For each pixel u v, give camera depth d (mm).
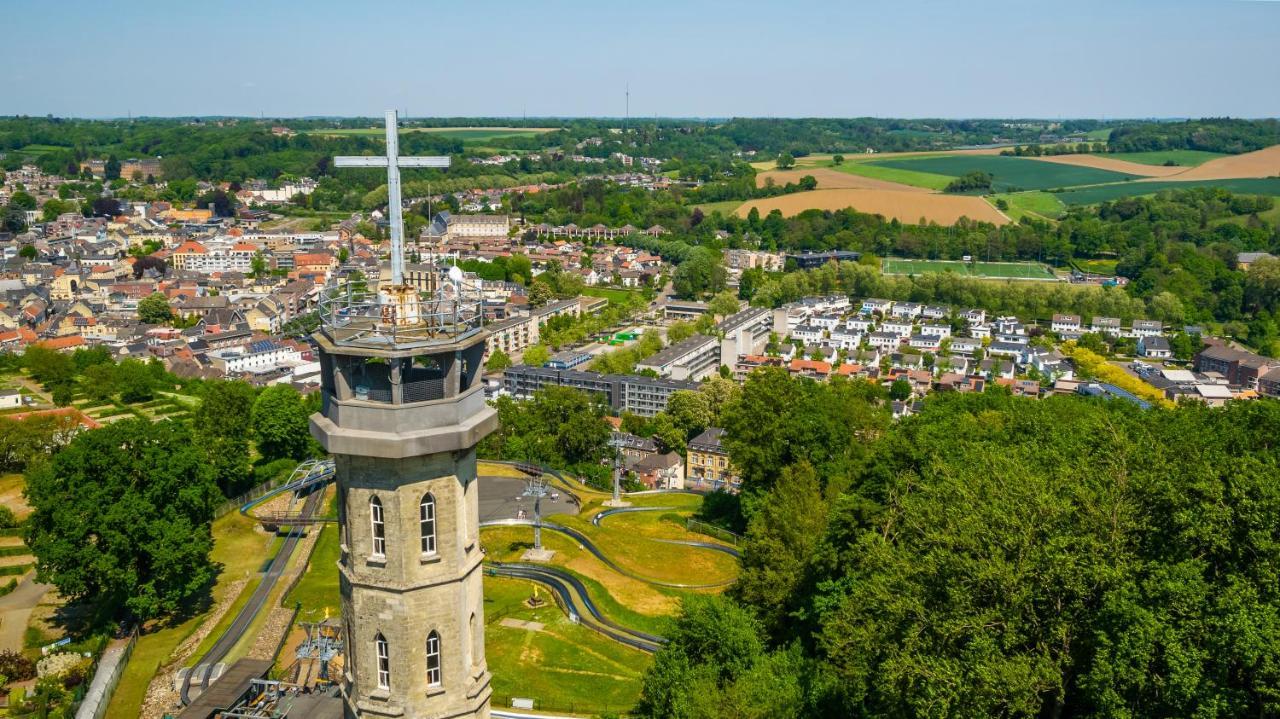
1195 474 74625
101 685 94500
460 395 49969
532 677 96562
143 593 108438
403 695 50562
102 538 107125
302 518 141875
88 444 109562
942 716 61000
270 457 182000
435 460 49031
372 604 50031
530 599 114062
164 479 110875
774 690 71500
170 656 103250
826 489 129250
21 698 95000
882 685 67000
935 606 68562
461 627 51406
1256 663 56406
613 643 104562
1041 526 68062
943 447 107062
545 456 196500
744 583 101562
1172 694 56750
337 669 89250
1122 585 62375
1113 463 77438
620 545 131875
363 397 48938
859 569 89438
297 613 112188
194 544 110438
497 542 132375
